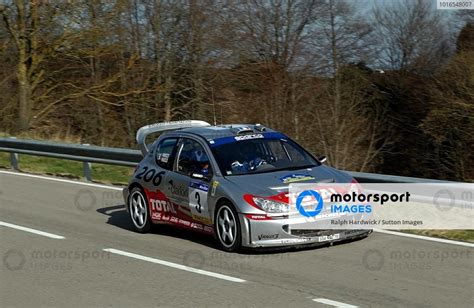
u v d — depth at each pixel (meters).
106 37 23.72
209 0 31.11
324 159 8.59
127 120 29.00
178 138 8.91
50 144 14.65
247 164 8.12
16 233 9.20
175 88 31.41
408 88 36.09
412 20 36.81
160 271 7.05
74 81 25.61
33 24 22.19
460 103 29.44
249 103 31.23
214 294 6.13
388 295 5.93
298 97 31.59
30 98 23.06
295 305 5.71
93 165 15.31
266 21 32.88
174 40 31.02
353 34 34.16
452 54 33.53
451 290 6.05
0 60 26.81
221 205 7.78
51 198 11.88
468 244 7.77
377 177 9.20
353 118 32.78
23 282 6.80
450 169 33.06
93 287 6.54
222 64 31.56
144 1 30.27
